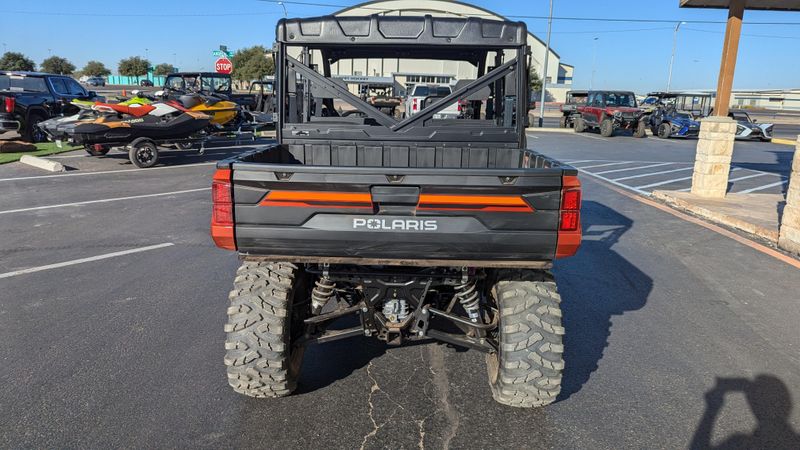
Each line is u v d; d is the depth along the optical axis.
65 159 13.50
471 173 2.71
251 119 17.59
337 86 3.99
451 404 3.39
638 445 3.02
